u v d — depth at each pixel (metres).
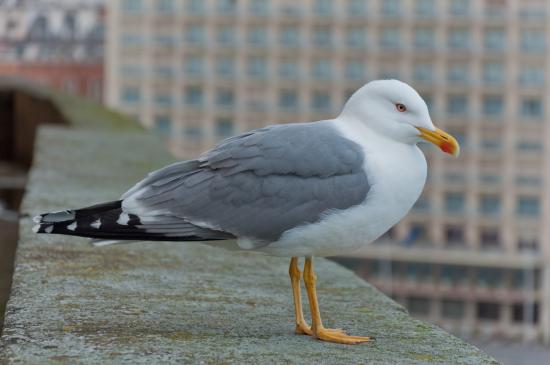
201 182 4.48
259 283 5.54
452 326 60.50
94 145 10.88
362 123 4.57
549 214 62.28
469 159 63.09
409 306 61.06
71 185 8.29
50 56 76.88
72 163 9.57
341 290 5.54
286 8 65.44
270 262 6.09
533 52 62.62
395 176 4.44
